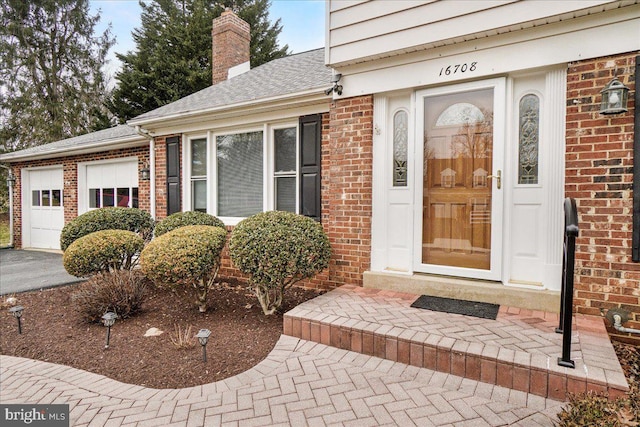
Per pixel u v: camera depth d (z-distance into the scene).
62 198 9.50
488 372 2.44
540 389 2.28
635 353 2.80
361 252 4.26
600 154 3.01
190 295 4.93
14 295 5.23
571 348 2.50
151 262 3.94
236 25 9.71
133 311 4.34
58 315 4.45
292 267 3.71
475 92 3.66
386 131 4.12
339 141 4.35
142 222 6.38
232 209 5.93
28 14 19.42
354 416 2.24
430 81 3.76
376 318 3.15
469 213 3.74
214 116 5.68
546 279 3.32
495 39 3.42
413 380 2.58
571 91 3.12
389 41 3.84
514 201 3.49
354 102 4.24
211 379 2.81
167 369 3.01
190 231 4.34
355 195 4.27
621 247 2.95
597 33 3.01
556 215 3.26
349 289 4.07
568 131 3.13
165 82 18.48
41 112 19.31
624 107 2.85
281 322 3.82
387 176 4.13
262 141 5.57
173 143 6.40
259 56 19.56
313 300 3.68
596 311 3.05
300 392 2.53
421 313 3.25
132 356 3.29
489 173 3.62
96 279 4.53
